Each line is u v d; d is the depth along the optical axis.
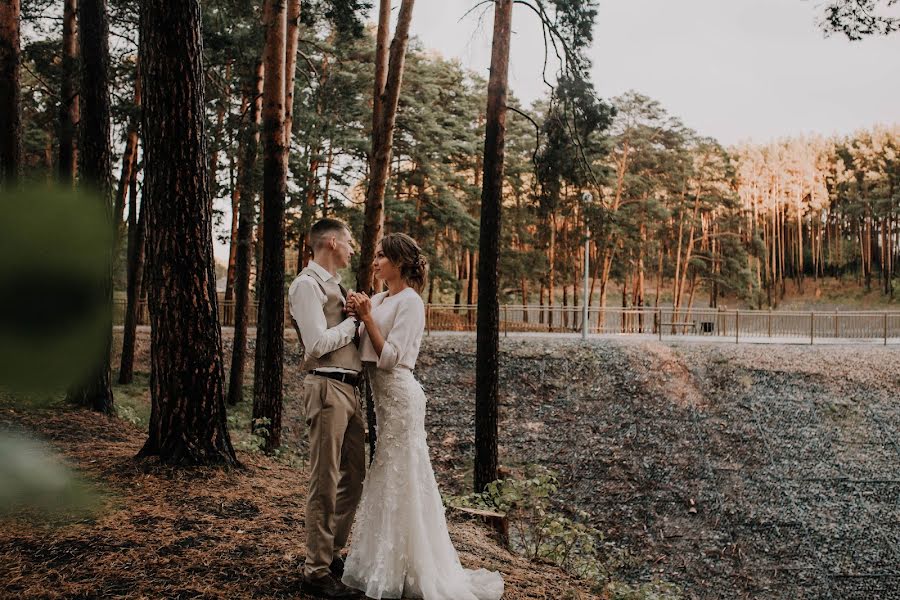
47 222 0.48
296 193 21.86
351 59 28.17
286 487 6.44
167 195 6.20
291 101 14.99
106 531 4.62
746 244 58.84
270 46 12.41
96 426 7.85
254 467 6.96
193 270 6.32
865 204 66.75
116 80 17.66
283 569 4.43
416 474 4.24
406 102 30.00
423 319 4.32
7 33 9.88
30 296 0.47
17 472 0.53
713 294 59.53
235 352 19.44
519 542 8.98
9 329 0.47
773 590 12.81
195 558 4.43
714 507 15.27
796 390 20.39
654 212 40.41
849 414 19.09
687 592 12.71
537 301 58.03
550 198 14.43
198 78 6.28
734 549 13.95
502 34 12.01
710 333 31.06
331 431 4.09
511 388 20.72
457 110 36.59
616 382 21.06
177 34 6.12
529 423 18.94
